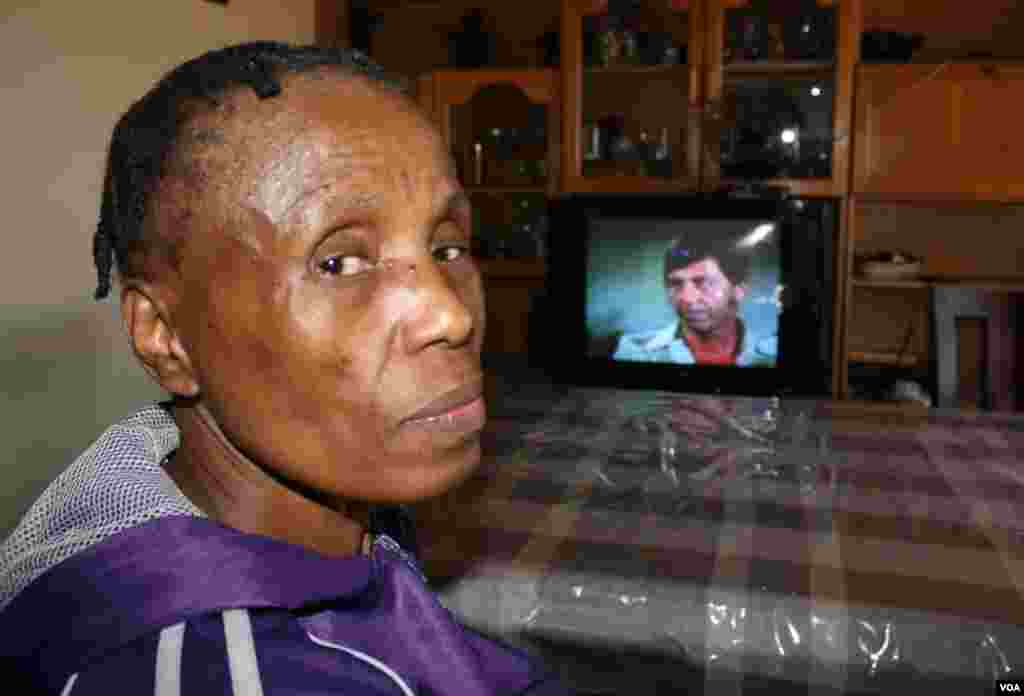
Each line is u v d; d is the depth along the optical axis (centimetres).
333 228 29
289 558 31
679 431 140
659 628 85
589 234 312
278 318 29
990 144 314
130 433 37
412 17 392
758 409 154
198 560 29
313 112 30
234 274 29
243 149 29
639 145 352
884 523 103
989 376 221
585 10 337
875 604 83
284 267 29
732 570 90
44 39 190
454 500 109
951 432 141
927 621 80
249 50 32
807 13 323
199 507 36
